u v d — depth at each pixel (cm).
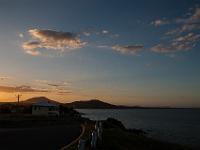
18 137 2427
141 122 13638
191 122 13950
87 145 1922
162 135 7506
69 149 1775
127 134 3269
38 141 2164
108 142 2219
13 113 7706
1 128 3609
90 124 4469
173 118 18900
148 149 2814
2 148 1808
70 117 6788
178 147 3478
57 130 3203
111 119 6450
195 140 6606
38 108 7744
